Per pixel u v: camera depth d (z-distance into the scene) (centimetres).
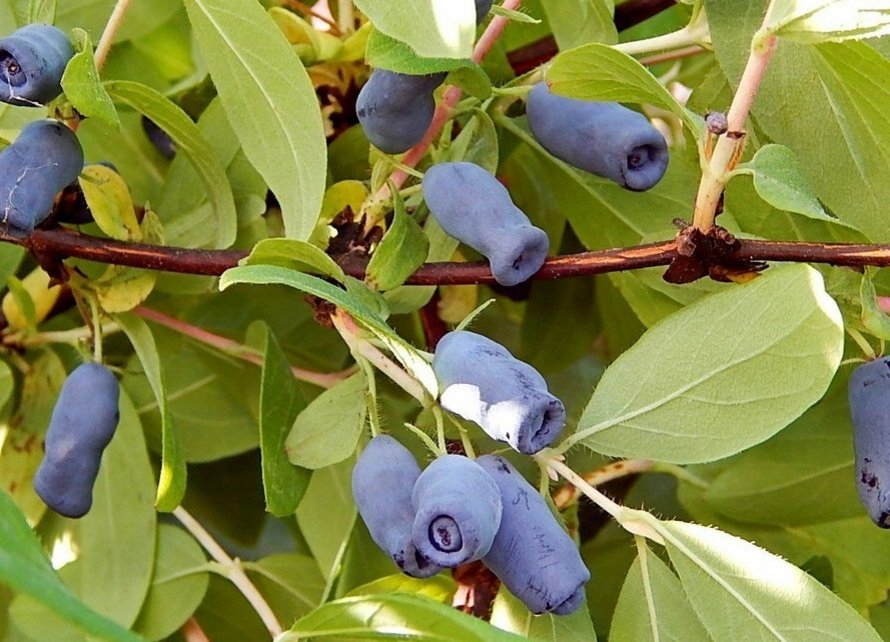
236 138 45
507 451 46
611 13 45
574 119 43
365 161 47
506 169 48
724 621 41
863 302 41
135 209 46
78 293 45
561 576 39
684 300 44
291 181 42
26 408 47
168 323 47
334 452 43
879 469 41
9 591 47
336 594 45
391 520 40
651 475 49
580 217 46
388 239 42
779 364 40
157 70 49
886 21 39
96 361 44
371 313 40
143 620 46
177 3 48
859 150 42
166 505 43
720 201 42
